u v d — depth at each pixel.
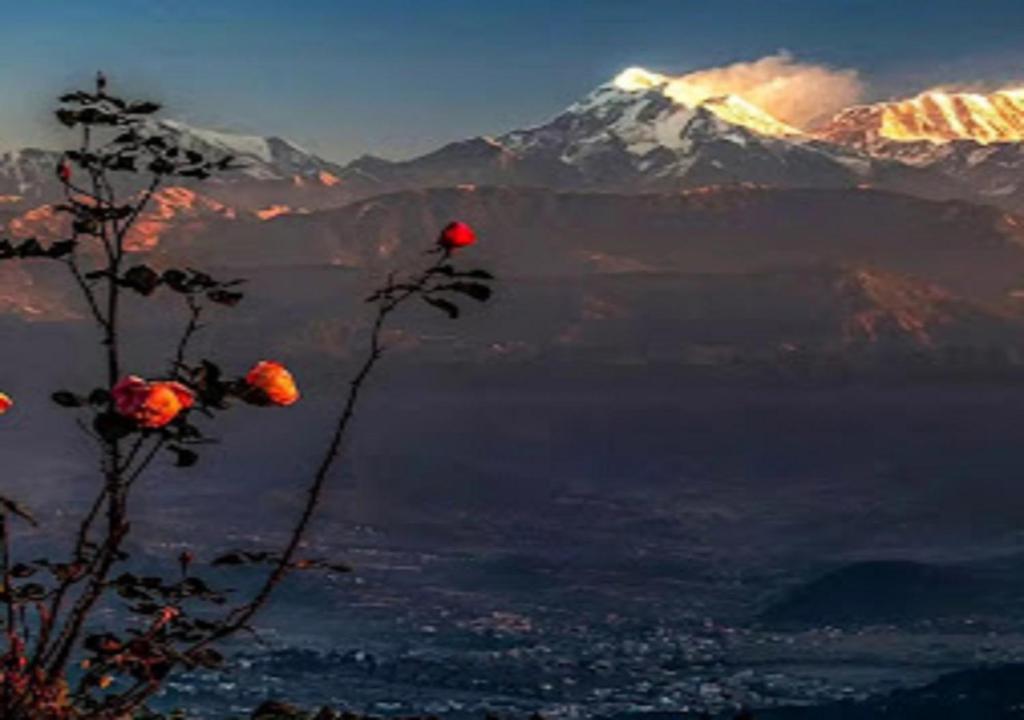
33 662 13.55
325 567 14.18
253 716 14.77
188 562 14.12
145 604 13.98
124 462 13.69
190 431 13.65
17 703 13.41
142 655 13.88
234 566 14.19
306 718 15.13
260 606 14.23
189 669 14.05
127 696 14.00
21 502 13.92
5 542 13.67
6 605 13.58
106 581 13.83
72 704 13.77
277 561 14.26
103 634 13.91
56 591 13.73
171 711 14.94
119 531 13.73
